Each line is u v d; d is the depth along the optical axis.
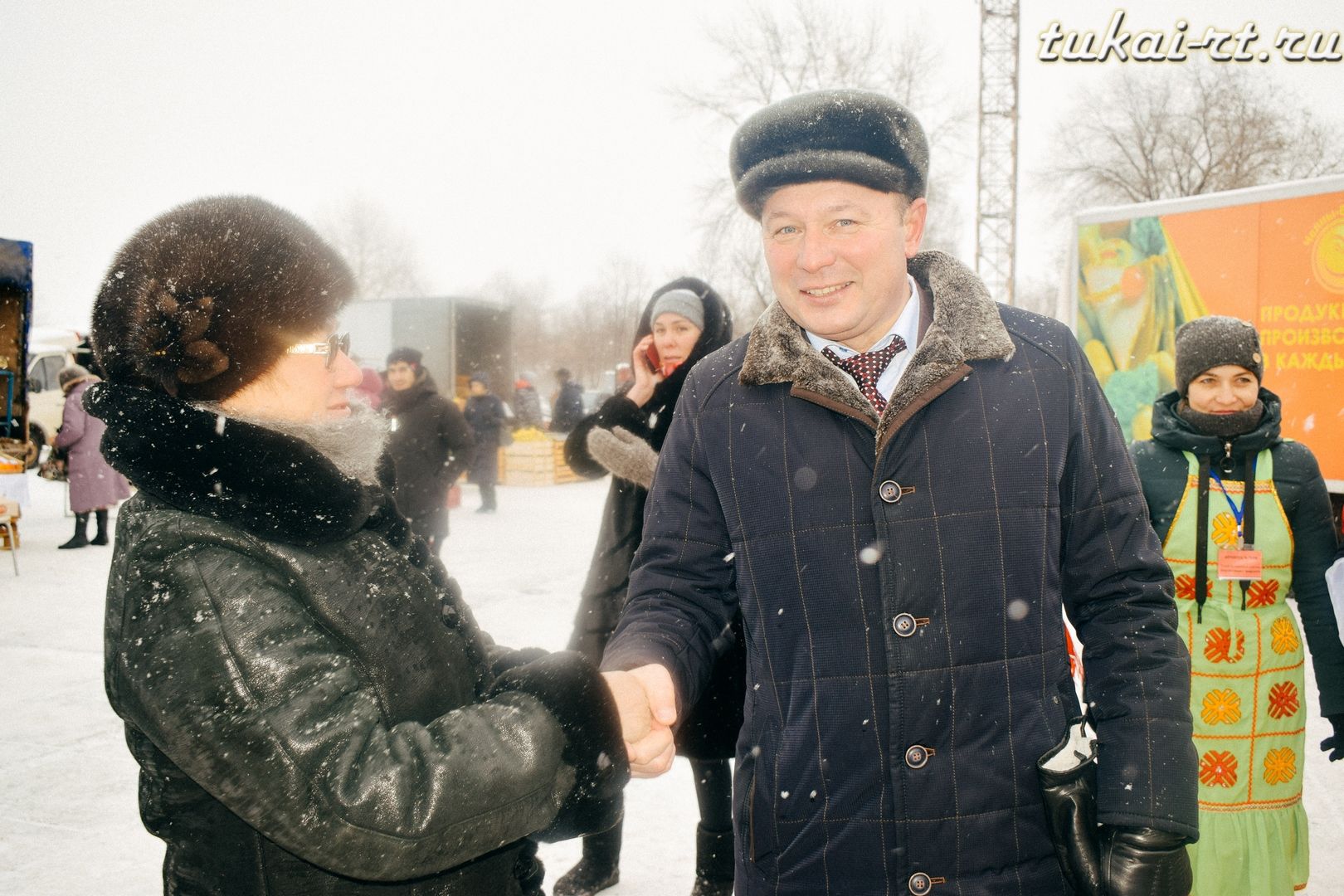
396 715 1.16
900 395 1.50
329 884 1.14
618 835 3.04
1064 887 1.50
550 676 1.17
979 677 1.49
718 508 1.71
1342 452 6.13
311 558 1.11
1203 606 2.56
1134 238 7.30
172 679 1.01
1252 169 27.05
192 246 1.15
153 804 1.17
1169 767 1.42
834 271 1.53
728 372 1.69
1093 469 1.56
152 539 1.07
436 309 19.02
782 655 1.58
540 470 16.61
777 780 1.56
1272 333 6.51
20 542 9.87
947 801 1.47
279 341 1.17
